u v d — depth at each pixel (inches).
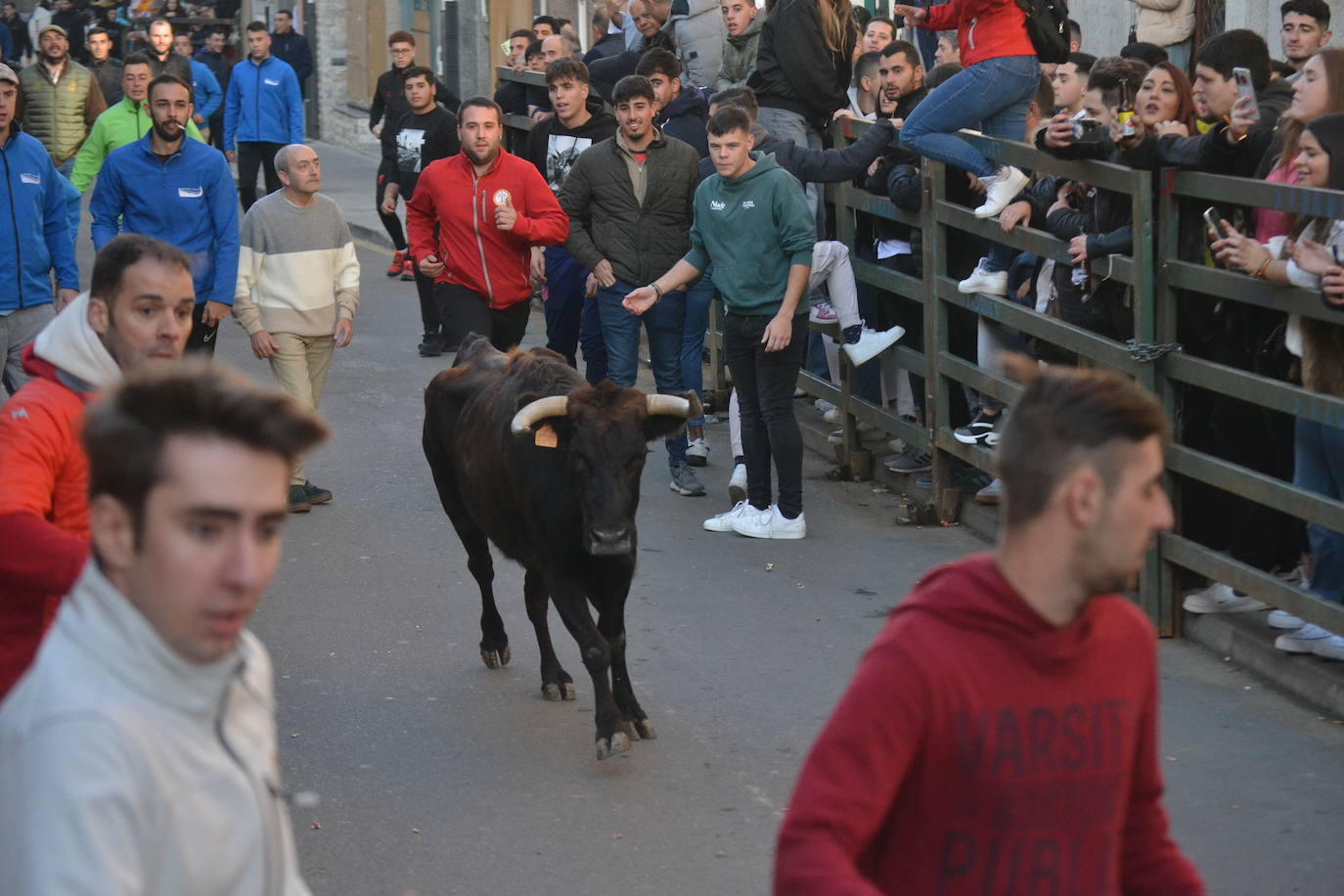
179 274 183.6
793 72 524.7
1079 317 384.8
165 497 105.1
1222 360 350.6
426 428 355.3
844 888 118.3
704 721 315.9
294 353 477.7
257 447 106.6
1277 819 265.7
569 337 542.3
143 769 102.9
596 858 256.7
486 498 319.9
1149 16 580.4
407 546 439.8
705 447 521.7
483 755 300.2
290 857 117.2
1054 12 425.1
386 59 1515.7
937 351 448.1
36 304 463.8
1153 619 359.6
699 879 249.0
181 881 105.1
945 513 456.1
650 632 368.2
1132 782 137.0
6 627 176.4
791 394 434.6
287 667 348.2
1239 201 317.4
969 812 128.0
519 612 386.6
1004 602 127.2
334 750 302.5
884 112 498.0
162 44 995.3
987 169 420.2
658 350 494.0
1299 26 423.8
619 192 478.3
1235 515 355.9
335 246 479.2
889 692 125.7
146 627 106.1
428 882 248.5
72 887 98.7
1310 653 324.8
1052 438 125.4
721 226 427.2
